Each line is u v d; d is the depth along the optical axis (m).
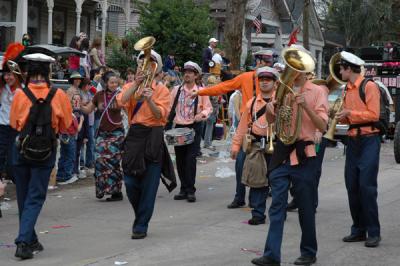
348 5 51.22
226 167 15.49
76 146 13.08
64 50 16.11
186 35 26.03
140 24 27.16
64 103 7.79
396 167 16.30
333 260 7.63
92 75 19.14
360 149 8.21
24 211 7.68
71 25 30.48
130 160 8.41
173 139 10.78
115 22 33.62
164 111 8.46
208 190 12.53
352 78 8.21
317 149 7.57
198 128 11.34
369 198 8.13
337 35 57.59
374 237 8.27
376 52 26.33
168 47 26.16
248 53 33.22
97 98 11.27
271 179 7.14
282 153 7.07
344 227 9.41
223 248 8.19
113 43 28.95
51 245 8.32
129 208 10.70
